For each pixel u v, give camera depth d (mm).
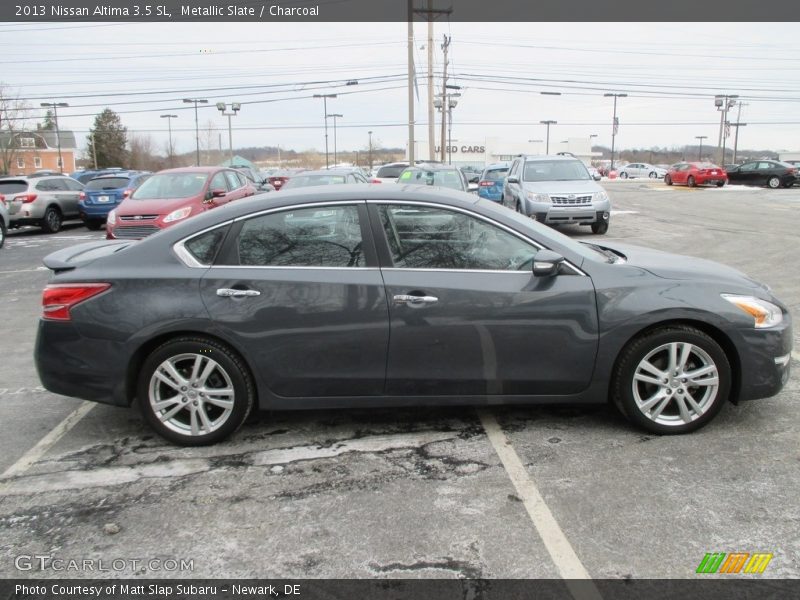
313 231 3783
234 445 3857
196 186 12039
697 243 11961
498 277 3734
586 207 12961
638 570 2604
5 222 14406
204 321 3664
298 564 2697
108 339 3699
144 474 3518
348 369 3734
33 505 3219
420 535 2875
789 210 19062
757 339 3742
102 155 85188
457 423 4102
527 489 3248
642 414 3799
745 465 3441
